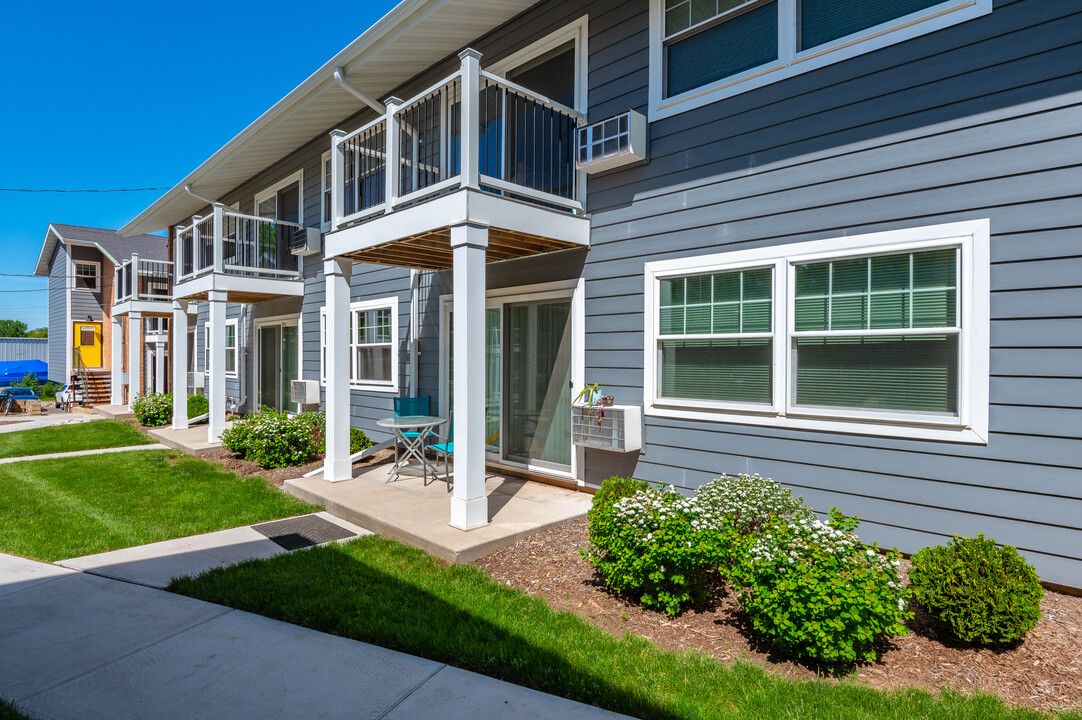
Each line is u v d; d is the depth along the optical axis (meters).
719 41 4.93
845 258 4.20
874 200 4.06
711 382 4.96
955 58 3.75
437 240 5.59
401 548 4.47
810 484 4.35
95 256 22.20
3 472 7.49
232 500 6.00
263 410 9.35
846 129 4.19
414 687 2.67
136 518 5.37
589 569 4.02
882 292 4.05
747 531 3.92
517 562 4.20
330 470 6.35
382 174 8.11
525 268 6.48
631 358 5.48
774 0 4.59
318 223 9.98
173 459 8.42
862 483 4.12
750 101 4.68
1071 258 3.37
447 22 6.49
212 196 13.21
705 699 2.53
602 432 5.43
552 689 2.65
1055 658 2.79
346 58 6.99
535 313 6.50
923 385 3.89
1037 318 3.47
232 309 13.29
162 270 16.41
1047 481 3.44
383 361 8.80
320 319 10.07
